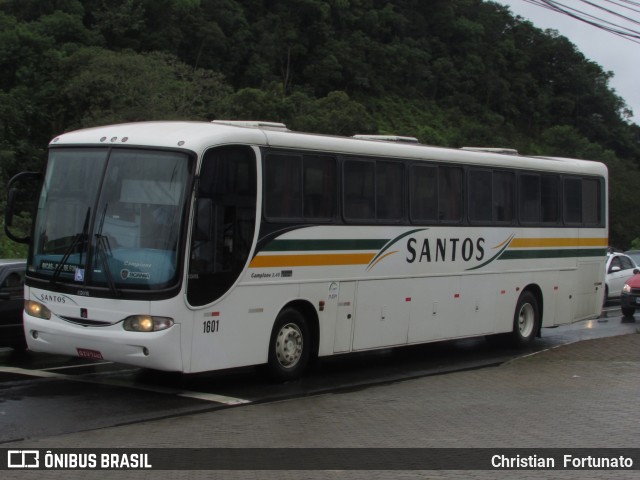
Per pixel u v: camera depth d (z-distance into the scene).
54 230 10.39
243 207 10.42
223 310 10.13
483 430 8.38
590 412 9.29
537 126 105.25
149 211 9.81
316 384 11.42
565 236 16.31
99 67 50.16
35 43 60.12
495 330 14.80
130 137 10.22
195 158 9.83
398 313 12.76
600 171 17.25
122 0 74.62
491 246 14.56
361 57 94.69
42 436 8.09
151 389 10.78
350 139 12.12
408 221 12.91
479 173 14.34
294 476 6.63
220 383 11.33
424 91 100.56
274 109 53.44
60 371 12.16
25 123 54.75
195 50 78.81
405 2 108.50
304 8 92.31
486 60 108.50
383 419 8.94
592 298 17.16
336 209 11.73
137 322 9.55
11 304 13.22
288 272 11.02
